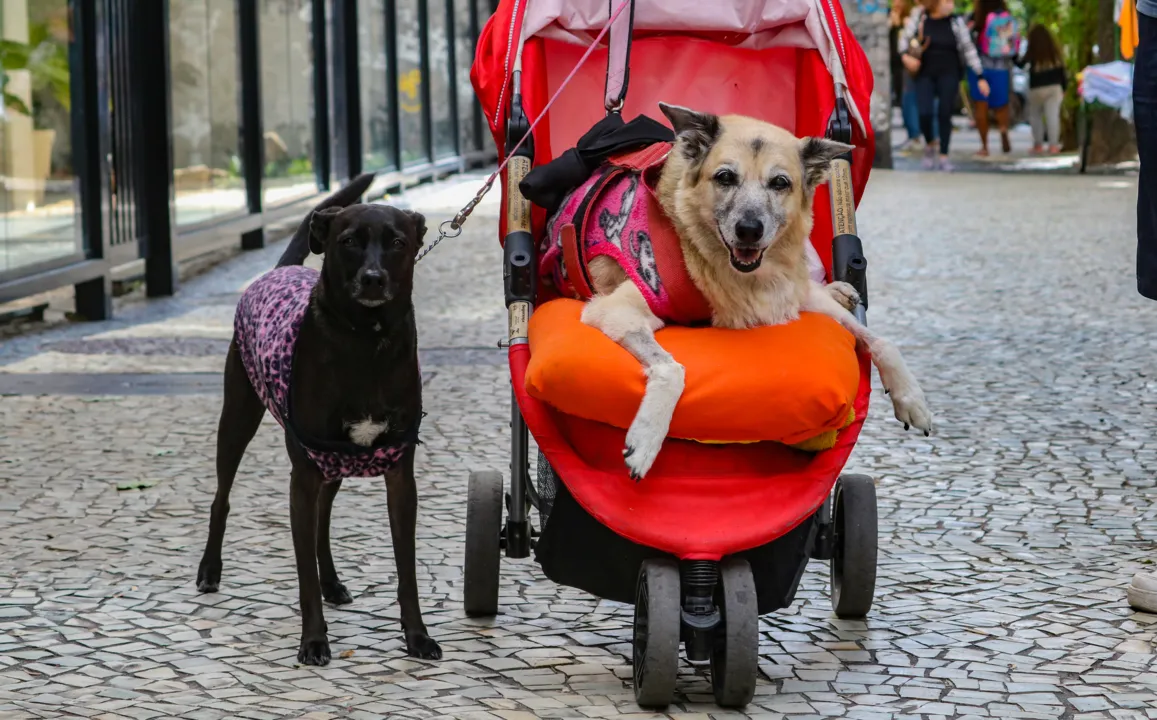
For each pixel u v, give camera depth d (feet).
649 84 17.75
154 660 14.03
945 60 74.13
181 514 19.24
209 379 27.99
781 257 13.67
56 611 15.47
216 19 43.73
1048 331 31.60
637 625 12.99
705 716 12.69
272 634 14.85
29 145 32.14
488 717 12.54
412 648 14.20
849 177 15.88
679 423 12.70
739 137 13.39
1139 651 14.17
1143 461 21.43
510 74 16.10
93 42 34.19
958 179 69.41
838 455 13.23
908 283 38.34
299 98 52.65
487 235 50.21
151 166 38.19
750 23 17.29
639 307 13.42
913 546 17.80
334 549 17.79
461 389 27.02
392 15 62.90
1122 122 75.20
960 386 26.61
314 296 13.73
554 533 13.38
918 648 14.42
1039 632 14.79
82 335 32.91
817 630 15.06
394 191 63.52
